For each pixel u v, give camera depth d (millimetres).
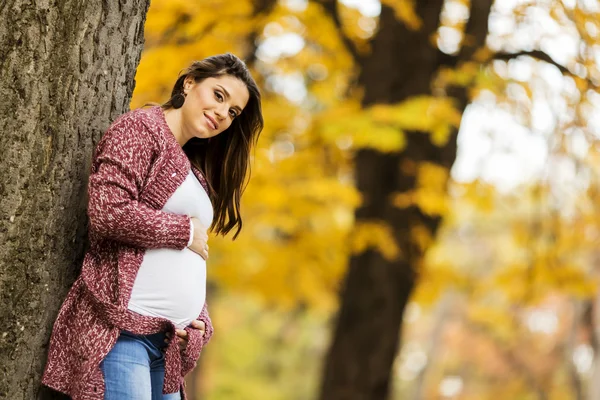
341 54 10969
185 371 3787
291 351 37781
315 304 15258
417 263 11039
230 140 4121
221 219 4227
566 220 11758
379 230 10297
